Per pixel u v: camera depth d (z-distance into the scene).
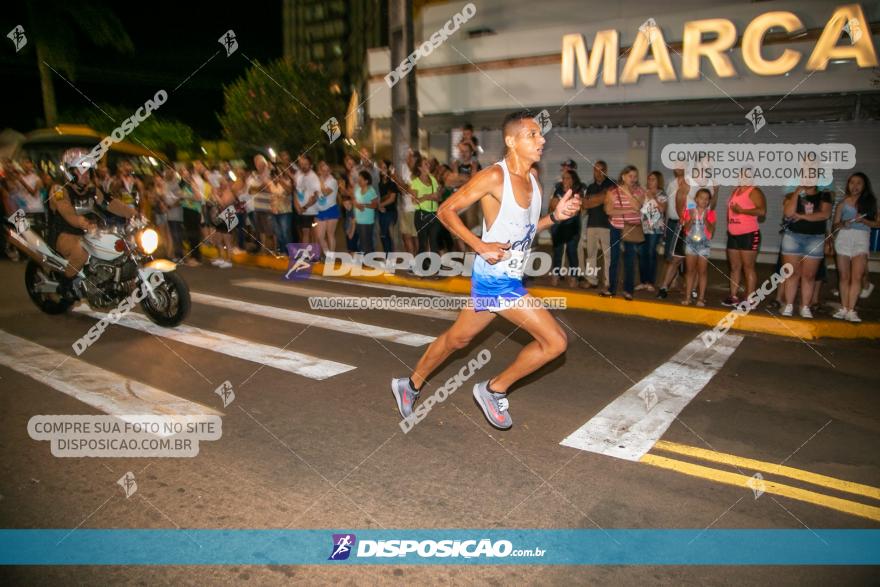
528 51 14.56
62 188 7.04
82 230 7.22
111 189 12.16
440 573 3.06
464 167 10.59
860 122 11.65
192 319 7.73
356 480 3.90
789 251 7.73
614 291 8.86
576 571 3.09
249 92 22.23
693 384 5.71
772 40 11.88
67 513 3.51
